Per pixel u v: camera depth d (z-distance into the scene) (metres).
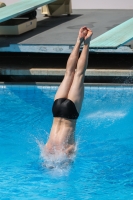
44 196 9.45
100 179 10.08
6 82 15.63
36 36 17.48
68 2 21.70
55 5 21.72
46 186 9.82
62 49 15.34
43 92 15.19
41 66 16.20
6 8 17.67
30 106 14.47
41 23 20.47
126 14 21.88
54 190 9.67
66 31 18.22
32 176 10.23
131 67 15.66
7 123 13.31
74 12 23.31
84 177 10.10
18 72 15.71
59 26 19.42
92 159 10.93
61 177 10.15
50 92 15.17
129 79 15.56
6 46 15.63
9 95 15.20
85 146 11.67
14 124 13.23
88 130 12.68
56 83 15.37
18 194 9.55
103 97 14.75
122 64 16.16
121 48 14.87
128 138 12.23
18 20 18.61
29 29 18.69
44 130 12.80
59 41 16.25
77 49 10.46
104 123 13.16
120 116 13.57
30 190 9.70
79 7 24.42
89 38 10.27
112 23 19.53
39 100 14.84
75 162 10.47
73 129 10.23
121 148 11.62
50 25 19.84
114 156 11.13
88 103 14.45
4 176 10.30
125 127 12.89
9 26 17.70
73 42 15.95
